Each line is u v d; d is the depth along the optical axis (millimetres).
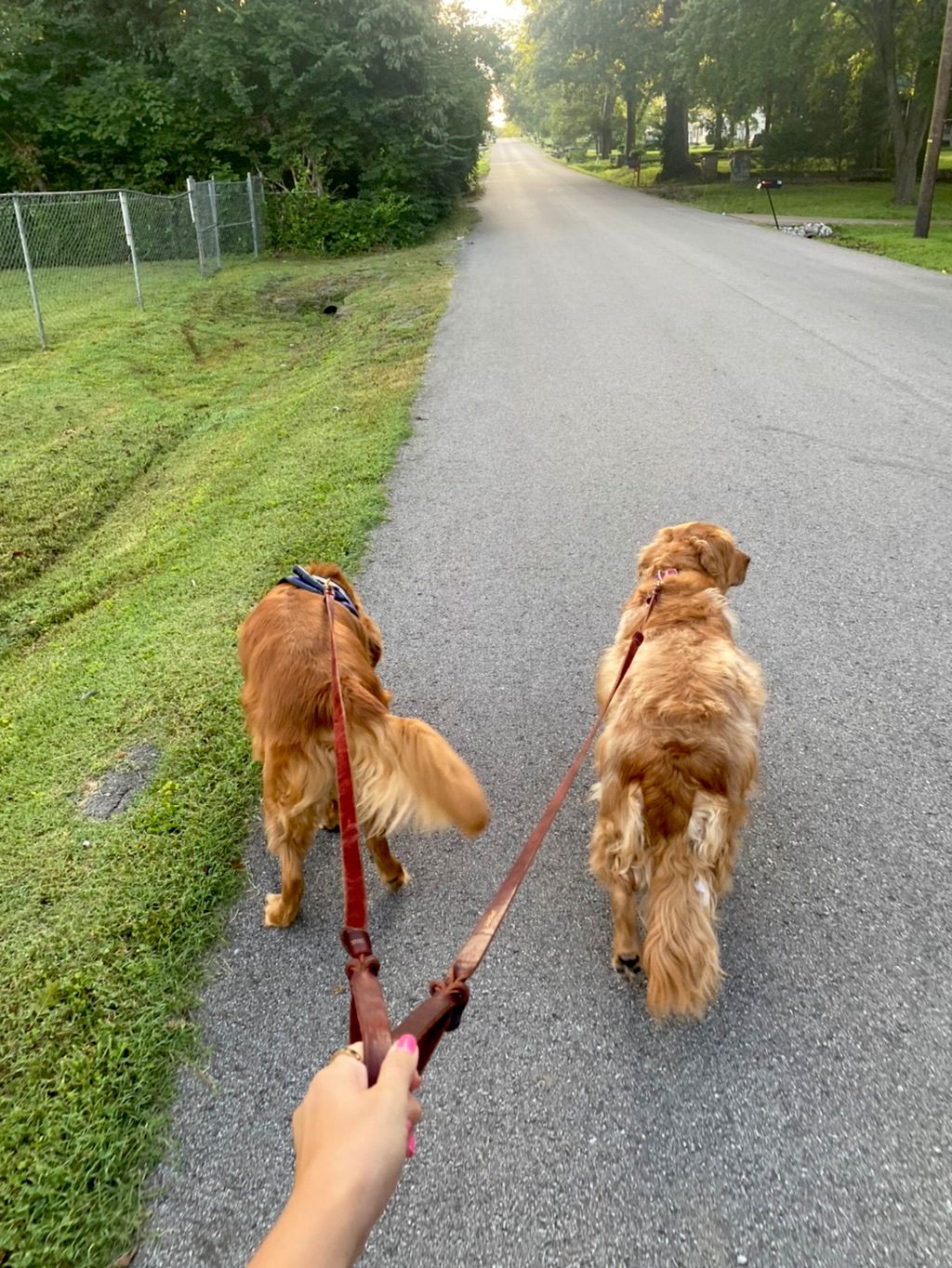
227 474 4781
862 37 17344
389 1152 612
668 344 6320
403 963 1810
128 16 13656
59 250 11195
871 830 2078
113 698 2803
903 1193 1354
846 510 3723
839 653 2791
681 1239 1312
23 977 1758
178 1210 1368
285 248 13031
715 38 16391
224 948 1841
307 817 1760
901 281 8500
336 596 2104
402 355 6496
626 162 31828
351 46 12930
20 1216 1347
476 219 15859
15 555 4344
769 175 23328
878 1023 1626
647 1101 1512
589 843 2059
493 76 15383
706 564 2291
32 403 6242
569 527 3736
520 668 2818
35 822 2252
